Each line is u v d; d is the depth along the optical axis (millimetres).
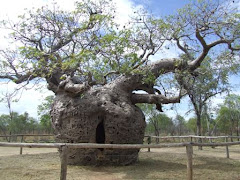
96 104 7418
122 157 7430
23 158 9430
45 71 7684
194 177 6074
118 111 7344
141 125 7812
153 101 8188
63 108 7598
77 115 7387
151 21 8234
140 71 7629
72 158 7426
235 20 7625
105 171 6656
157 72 8438
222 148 15570
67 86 7520
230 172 6738
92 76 7680
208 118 22203
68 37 8242
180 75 8016
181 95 7934
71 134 7434
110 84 8250
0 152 12234
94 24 7758
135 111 7906
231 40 7801
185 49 9016
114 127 7312
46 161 8523
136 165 7621
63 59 7645
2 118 29844
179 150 13547
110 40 7008
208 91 14680
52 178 5742
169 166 7562
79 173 6344
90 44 7570
